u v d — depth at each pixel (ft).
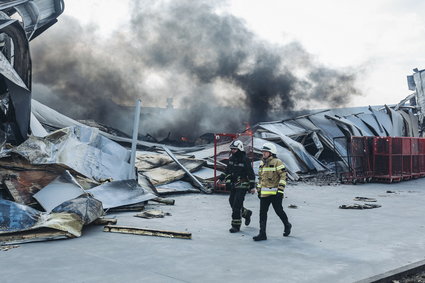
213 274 13.99
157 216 26.07
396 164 57.21
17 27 35.63
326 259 16.16
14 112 34.40
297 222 24.81
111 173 33.09
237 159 22.36
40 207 24.43
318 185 51.29
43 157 27.12
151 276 13.65
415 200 36.52
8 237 18.53
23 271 14.01
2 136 33.30
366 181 56.75
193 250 17.46
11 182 24.82
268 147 20.35
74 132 33.50
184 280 13.28
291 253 17.11
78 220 20.86
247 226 23.50
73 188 25.53
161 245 18.29
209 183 43.55
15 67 38.42
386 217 26.86
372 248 18.12
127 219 25.20
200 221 25.02
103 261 15.46
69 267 14.57
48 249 17.22
